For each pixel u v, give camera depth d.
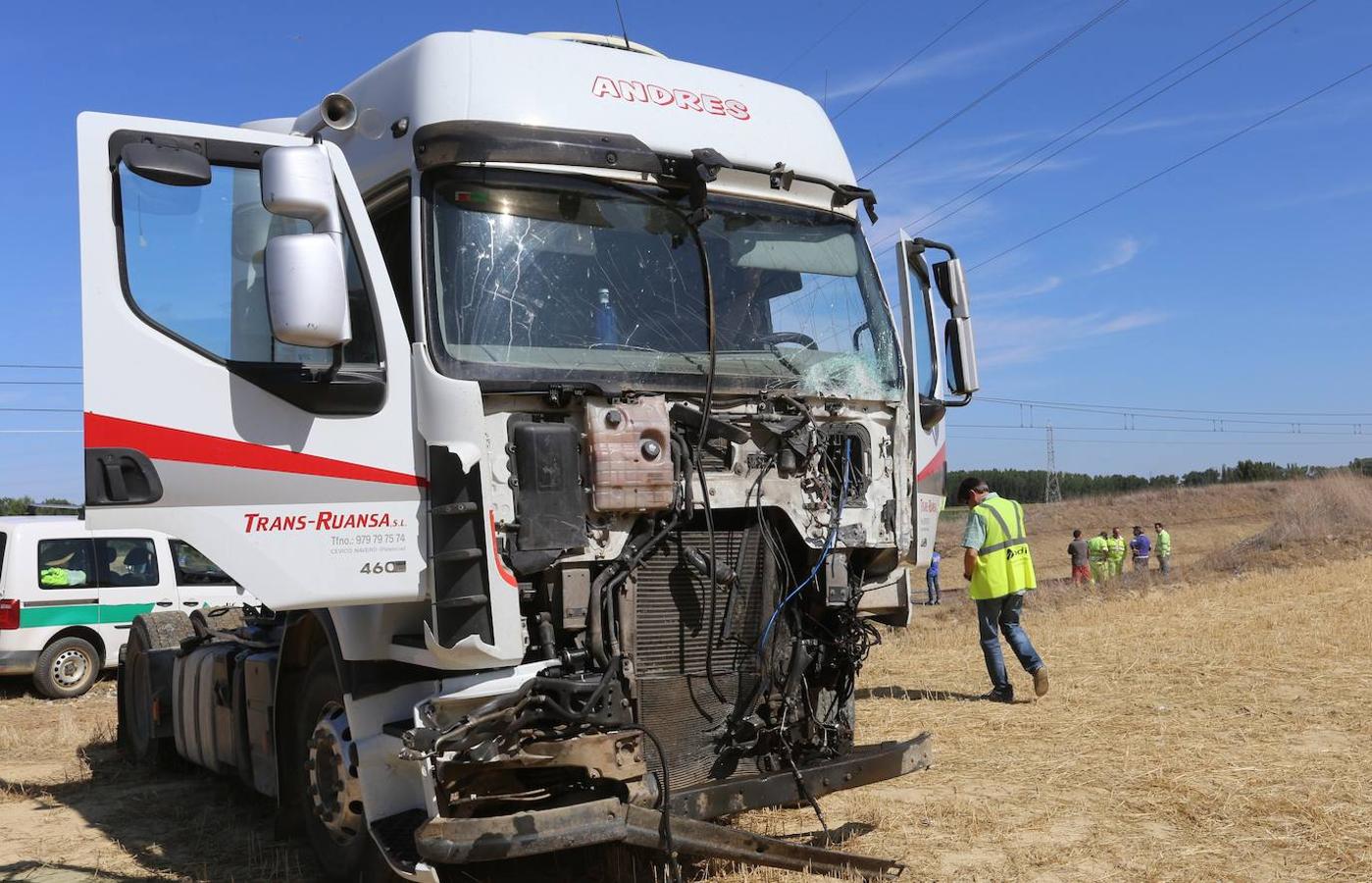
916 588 33.69
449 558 4.18
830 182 5.64
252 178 4.50
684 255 5.03
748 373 5.00
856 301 5.62
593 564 4.53
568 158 4.74
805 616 5.24
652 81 5.25
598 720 4.29
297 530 4.21
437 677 4.56
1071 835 5.49
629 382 4.62
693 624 4.77
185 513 4.09
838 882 4.83
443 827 3.99
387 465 4.35
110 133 4.20
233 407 4.20
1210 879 4.82
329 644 5.13
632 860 5.08
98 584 13.62
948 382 6.07
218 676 6.83
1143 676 9.41
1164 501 57.59
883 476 5.47
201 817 6.59
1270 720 7.56
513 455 4.35
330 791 5.10
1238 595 15.59
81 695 13.39
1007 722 8.06
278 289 3.96
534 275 4.62
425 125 4.66
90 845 6.12
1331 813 5.55
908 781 6.59
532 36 5.16
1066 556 46.41
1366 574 17.84
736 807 4.58
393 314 4.43
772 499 4.96
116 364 4.07
